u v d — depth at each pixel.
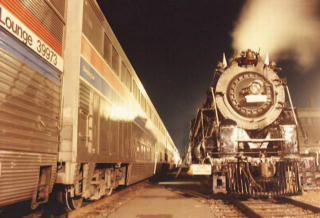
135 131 11.89
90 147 6.43
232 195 9.22
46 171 5.19
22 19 4.47
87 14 6.61
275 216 6.09
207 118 10.75
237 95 9.77
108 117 7.97
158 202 8.45
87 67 6.43
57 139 5.46
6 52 4.06
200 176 23.34
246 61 9.84
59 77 5.66
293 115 9.58
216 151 9.67
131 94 11.37
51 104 5.29
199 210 7.09
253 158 8.54
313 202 7.39
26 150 4.45
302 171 8.66
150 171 16.25
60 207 6.88
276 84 9.82
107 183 8.45
